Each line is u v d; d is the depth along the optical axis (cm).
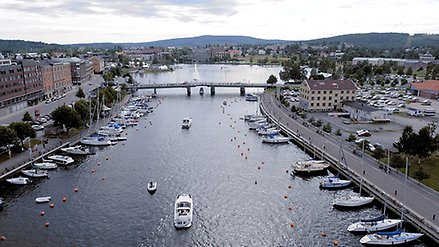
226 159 12288
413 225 7406
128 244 7156
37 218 8131
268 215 8362
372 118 16562
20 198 9156
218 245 7181
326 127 14588
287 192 9619
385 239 7062
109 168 11300
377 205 8638
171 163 11812
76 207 8669
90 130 15212
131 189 9712
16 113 17650
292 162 12025
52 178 10462
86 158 12244
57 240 7244
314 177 10706
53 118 14025
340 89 19512
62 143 13162
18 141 11769
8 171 10312
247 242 7288
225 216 8300
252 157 12538
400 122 16512
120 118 17938
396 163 10050
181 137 15100
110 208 8619
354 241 7275
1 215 8269
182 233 7581
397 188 8856
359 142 12625
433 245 6912
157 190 9650
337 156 11531
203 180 10394
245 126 17262
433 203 8000
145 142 14275
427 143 10088
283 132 15662
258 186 10006
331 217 8256
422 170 9550
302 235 7519
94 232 7556
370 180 9431
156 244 7175
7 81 17638
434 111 17988
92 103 17462
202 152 13038
